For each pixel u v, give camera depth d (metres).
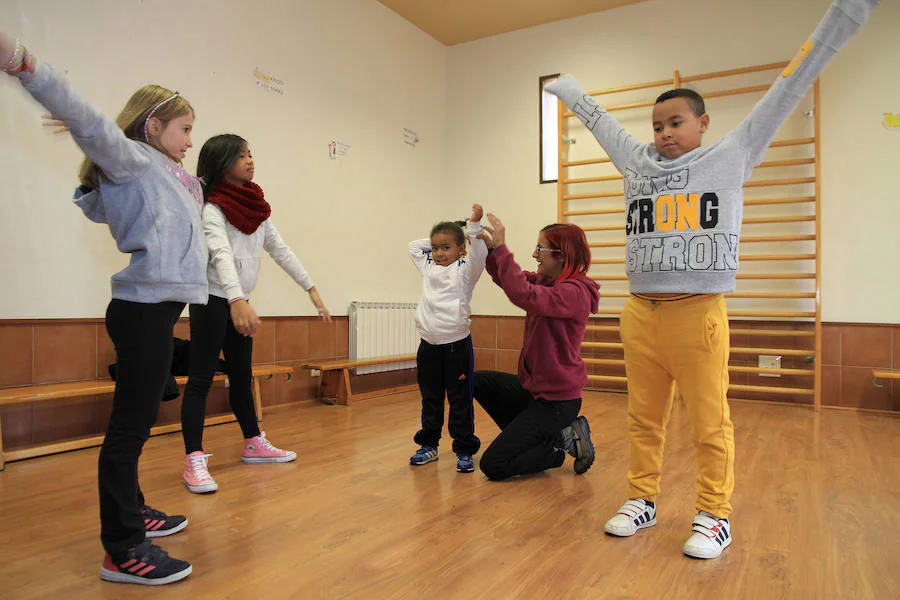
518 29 4.93
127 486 1.28
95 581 1.31
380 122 4.48
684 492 1.98
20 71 0.97
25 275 2.49
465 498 1.91
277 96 3.63
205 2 3.21
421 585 1.30
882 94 3.78
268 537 1.57
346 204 4.16
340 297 4.09
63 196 2.62
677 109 1.49
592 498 1.91
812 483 2.10
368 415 3.42
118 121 1.32
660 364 1.56
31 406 2.51
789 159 3.96
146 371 1.26
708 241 1.42
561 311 2.02
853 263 3.83
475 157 5.11
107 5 2.76
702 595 1.26
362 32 4.31
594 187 4.60
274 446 2.63
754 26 4.10
